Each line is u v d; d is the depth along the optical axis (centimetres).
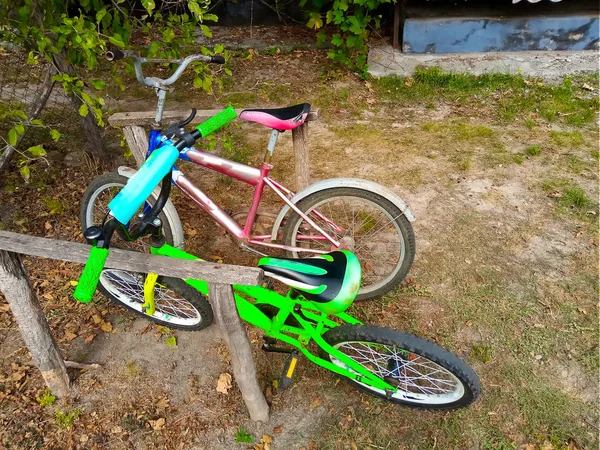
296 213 276
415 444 231
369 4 520
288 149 451
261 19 698
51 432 239
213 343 280
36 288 313
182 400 252
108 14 318
